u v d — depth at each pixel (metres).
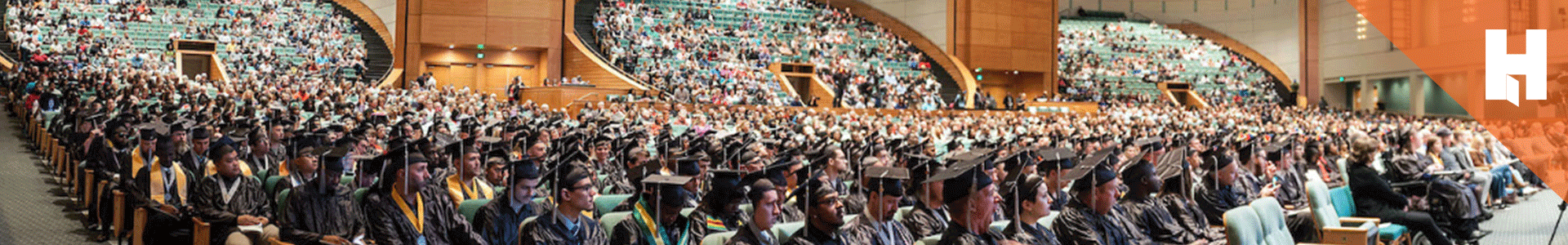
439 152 8.05
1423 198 9.94
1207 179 8.88
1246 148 10.14
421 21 34.06
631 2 38.38
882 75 38.00
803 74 35.50
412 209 6.31
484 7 34.62
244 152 9.70
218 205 7.18
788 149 13.52
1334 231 6.84
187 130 9.16
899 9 43.56
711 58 35.41
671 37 36.09
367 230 6.27
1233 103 44.75
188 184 8.14
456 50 35.03
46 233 9.20
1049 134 23.88
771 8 40.78
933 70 41.97
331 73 31.92
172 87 21.62
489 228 6.17
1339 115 40.59
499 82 35.75
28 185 11.94
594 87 29.25
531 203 6.79
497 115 22.50
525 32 35.06
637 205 5.74
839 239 5.22
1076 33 47.91
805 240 5.07
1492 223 11.25
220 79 29.42
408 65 34.06
